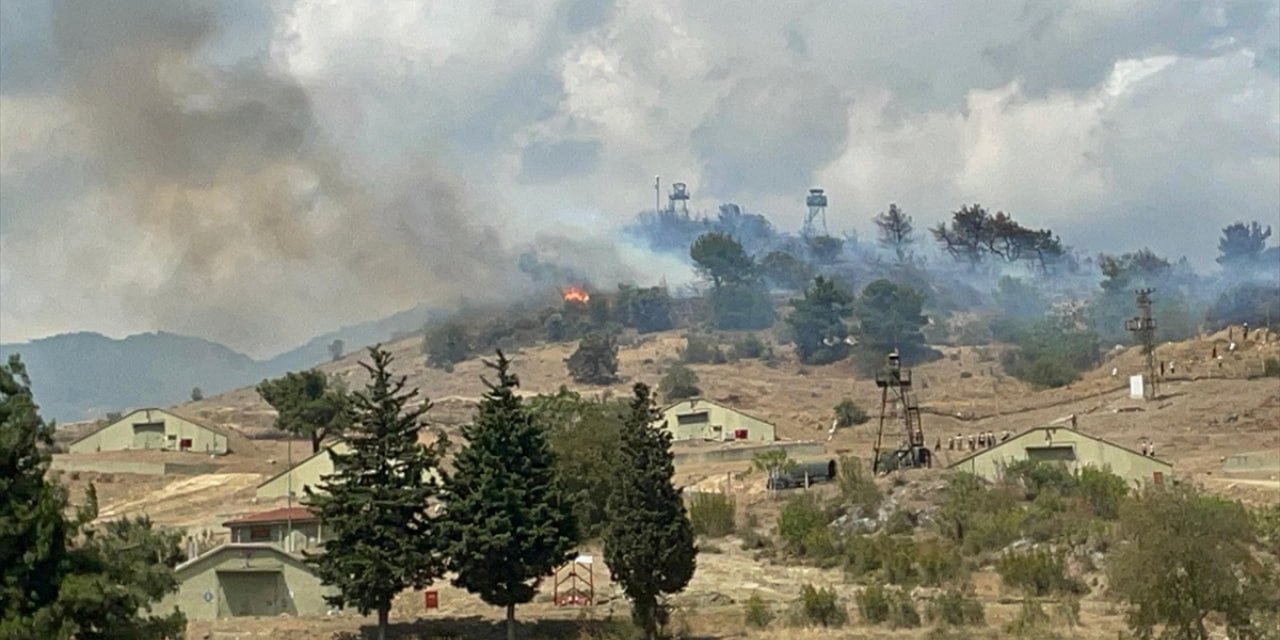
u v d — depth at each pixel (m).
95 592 47.50
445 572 77.06
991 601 81.75
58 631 46.91
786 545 101.56
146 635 50.00
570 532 76.81
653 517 74.38
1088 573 86.25
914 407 132.50
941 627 74.00
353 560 73.06
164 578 54.75
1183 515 57.97
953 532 98.88
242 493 125.69
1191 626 57.41
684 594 84.44
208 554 80.62
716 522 108.50
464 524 74.38
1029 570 84.75
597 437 105.19
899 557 90.62
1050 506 99.94
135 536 80.94
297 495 118.12
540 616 80.06
